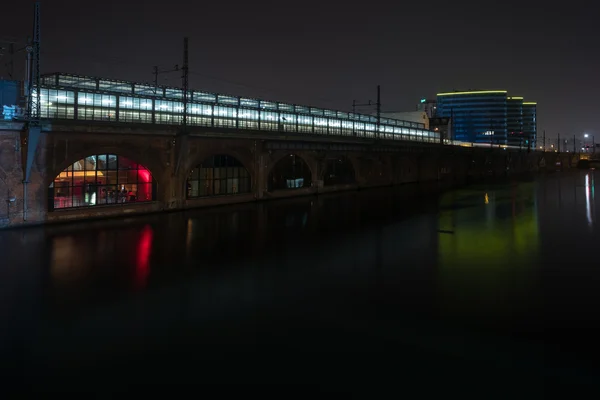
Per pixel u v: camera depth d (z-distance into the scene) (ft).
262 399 32.91
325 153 197.57
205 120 146.92
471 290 61.98
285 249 88.02
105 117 119.34
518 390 34.55
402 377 36.47
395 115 383.45
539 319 50.60
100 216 112.78
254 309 53.21
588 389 34.73
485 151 380.58
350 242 96.37
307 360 39.45
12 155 95.14
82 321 48.67
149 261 75.56
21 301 54.95
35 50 93.91
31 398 33.01
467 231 112.27
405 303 56.08
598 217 137.69
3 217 95.35
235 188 156.04
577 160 637.71
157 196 127.65
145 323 48.21
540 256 83.82
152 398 33.12
